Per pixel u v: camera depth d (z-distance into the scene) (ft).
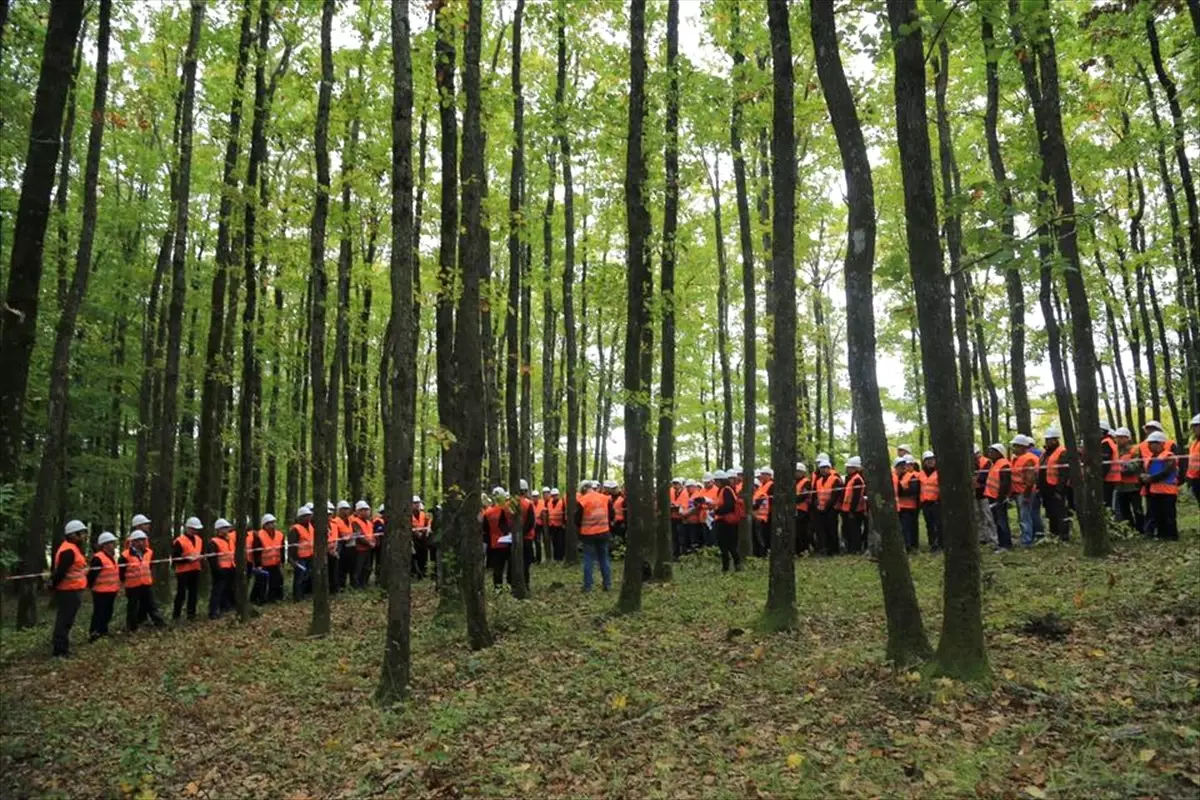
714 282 81.66
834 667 23.88
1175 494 38.99
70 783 22.43
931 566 41.19
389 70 46.91
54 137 26.03
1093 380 36.88
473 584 33.12
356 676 30.81
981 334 77.77
